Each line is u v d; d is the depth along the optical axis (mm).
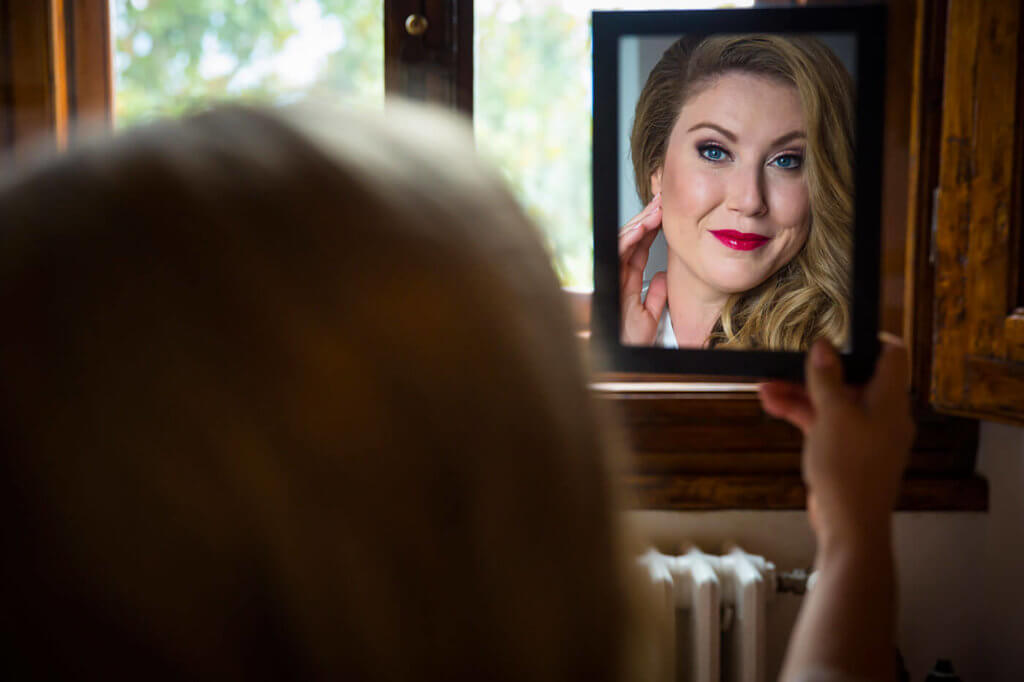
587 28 1421
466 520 185
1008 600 1267
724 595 1202
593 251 786
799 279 844
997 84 1060
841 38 778
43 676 163
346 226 178
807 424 523
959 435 1343
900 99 1312
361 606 174
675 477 1324
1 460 158
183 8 1382
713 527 1335
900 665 1223
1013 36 1042
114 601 162
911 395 1338
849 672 390
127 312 161
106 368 160
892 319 1365
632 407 1335
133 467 160
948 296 1130
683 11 751
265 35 1391
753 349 683
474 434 184
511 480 189
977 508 1332
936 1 1235
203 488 162
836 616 414
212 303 165
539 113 1432
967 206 1100
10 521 159
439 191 198
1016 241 1062
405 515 177
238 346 165
